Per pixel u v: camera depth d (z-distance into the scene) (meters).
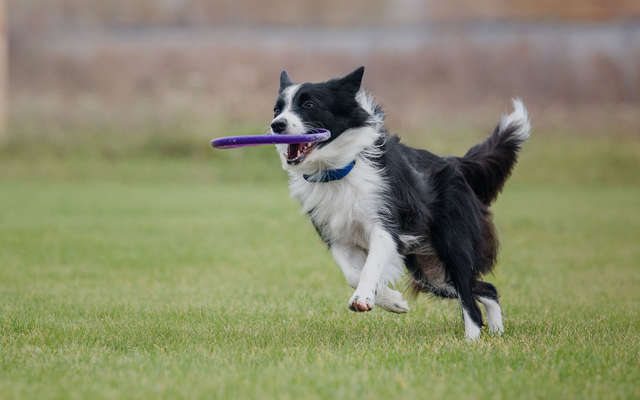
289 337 7.04
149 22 37.19
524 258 13.38
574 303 9.17
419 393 4.91
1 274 11.11
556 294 9.95
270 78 34.09
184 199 22.52
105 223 17.17
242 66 34.56
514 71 34.59
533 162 29.59
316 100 7.06
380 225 6.95
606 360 5.79
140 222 17.45
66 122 31.33
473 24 36.72
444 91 33.78
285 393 4.90
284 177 28.42
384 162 7.09
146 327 7.44
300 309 8.60
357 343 6.69
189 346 6.50
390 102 32.84
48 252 13.14
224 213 19.38
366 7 37.28
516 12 36.56
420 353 6.13
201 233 15.90
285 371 5.44
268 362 5.82
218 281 10.84
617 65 34.69
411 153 7.55
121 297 9.47
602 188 27.23
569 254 13.85
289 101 7.17
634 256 13.62
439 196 7.46
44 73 34.75
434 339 6.97
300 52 35.34
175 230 16.27
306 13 37.41
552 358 5.85
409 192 7.14
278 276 11.31
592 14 36.06
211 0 37.69
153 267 11.98
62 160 29.31
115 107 32.41
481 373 5.41
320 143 6.98
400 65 34.75
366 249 7.42
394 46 35.81
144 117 31.48
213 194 24.02
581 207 21.69
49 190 24.69
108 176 27.98
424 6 37.09
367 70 34.66
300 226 17.11
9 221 17.22
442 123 30.62
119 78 34.38
